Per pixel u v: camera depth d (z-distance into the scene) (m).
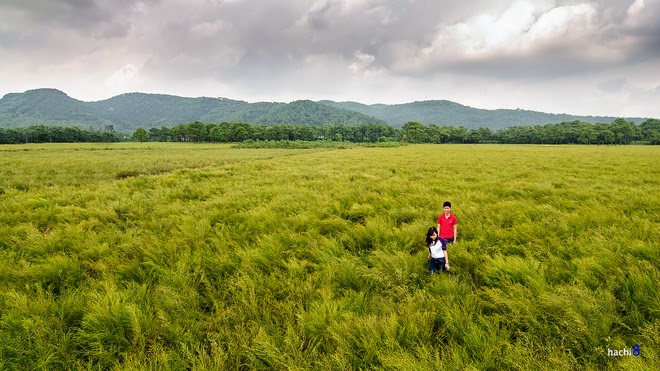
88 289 4.43
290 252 5.70
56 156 39.94
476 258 5.27
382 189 12.45
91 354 3.23
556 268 4.63
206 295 4.46
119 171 21.89
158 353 3.14
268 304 4.05
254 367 2.99
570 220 6.94
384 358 2.84
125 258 5.55
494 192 11.64
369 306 3.96
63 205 10.46
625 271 4.33
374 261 5.21
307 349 3.10
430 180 14.87
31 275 4.79
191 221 7.71
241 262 5.21
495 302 3.80
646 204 8.52
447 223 5.84
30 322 3.36
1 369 2.98
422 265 5.04
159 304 3.96
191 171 20.58
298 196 10.80
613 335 3.21
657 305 3.55
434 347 3.24
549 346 3.02
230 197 10.84
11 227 7.43
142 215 8.74
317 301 3.98
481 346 3.06
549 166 21.92
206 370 2.87
